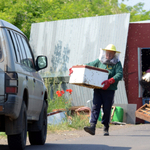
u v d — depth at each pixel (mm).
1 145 18828
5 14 52000
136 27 39062
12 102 13008
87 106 37500
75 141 20844
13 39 14938
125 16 38469
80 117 31891
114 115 35969
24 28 52000
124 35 37875
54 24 42469
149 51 43406
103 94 22109
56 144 19344
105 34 38906
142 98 38344
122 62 37000
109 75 22359
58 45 41344
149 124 35844
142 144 17703
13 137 14555
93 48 39062
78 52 39875
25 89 14914
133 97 38469
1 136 22969
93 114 22109
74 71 21031
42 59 19047
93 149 16453
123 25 38250
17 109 13414
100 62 22797
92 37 39562
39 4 59188
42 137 18953
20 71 14258
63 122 30312
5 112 12969
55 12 59000
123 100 37156
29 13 53844
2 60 13406
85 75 20625
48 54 41688
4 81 13094
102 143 19109
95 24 39875
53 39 41906
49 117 30359
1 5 54875
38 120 18766
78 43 40219
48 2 60250
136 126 32531
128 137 22125
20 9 53562
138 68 38688
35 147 17609
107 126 23562
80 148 16938
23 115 14711
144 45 38844
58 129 28062
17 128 14031
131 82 38688
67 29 41375
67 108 35281
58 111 31266
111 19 39125
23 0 55906
